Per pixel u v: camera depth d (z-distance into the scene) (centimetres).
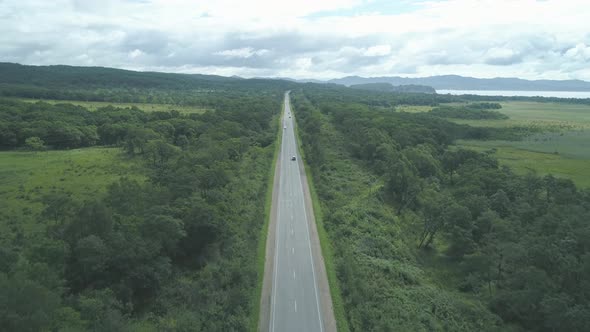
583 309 6075
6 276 4891
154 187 9425
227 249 8150
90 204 6881
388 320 6338
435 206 9981
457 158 15688
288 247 8750
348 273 7400
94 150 17138
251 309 6512
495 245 8225
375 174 14538
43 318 4531
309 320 6347
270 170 14688
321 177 13588
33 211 9419
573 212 9388
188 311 6300
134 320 6025
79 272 6144
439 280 8406
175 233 7131
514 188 11862
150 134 16062
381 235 9544
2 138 16375
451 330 6512
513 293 7081
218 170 10388
